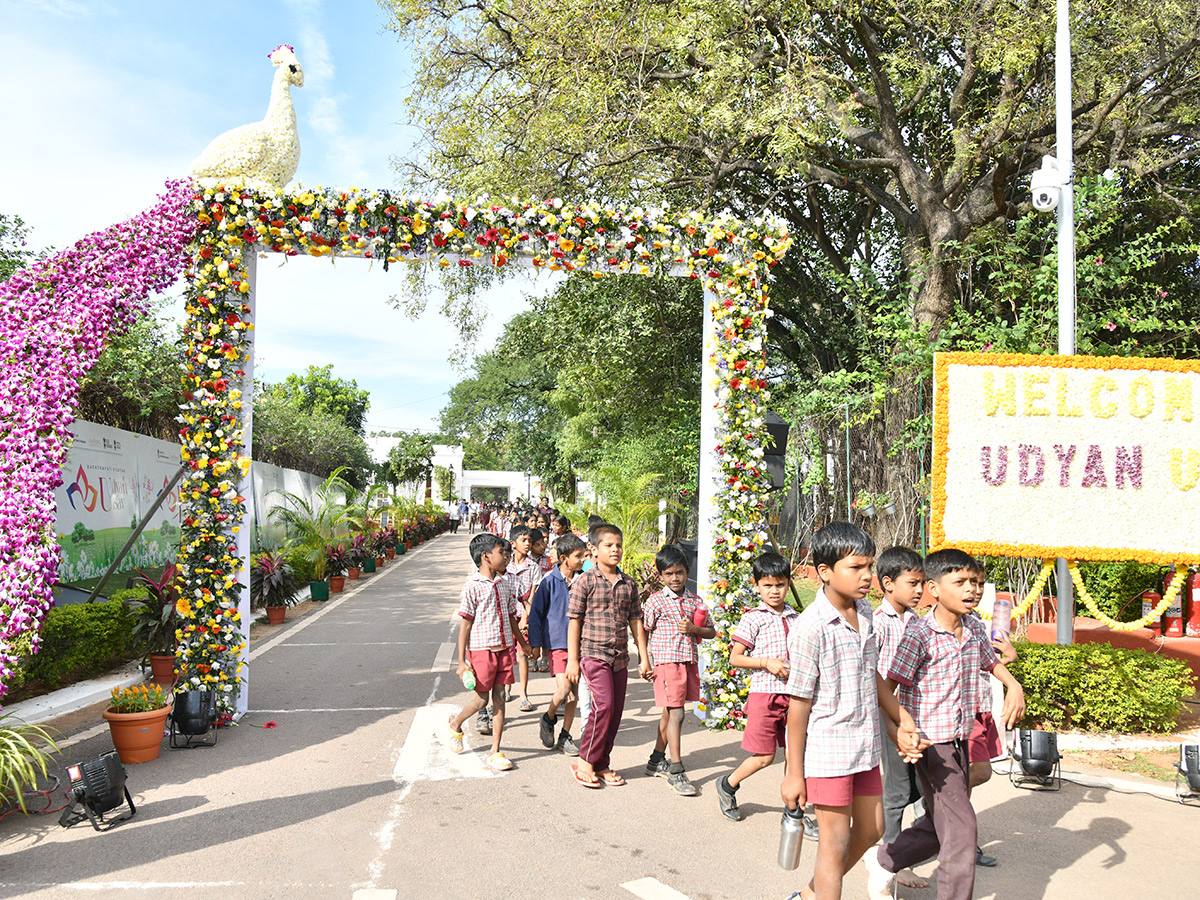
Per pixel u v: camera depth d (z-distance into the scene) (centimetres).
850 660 312
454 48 1391
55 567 534
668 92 1273
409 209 696
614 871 409
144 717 573
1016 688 375
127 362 1147
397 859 419
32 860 412
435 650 1030
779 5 1156
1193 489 594
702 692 714
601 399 2162
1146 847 439
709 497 744
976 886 392
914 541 1030
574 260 735
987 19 1132
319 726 678
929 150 1614
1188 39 1098
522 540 817
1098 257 1016
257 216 672
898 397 1128
